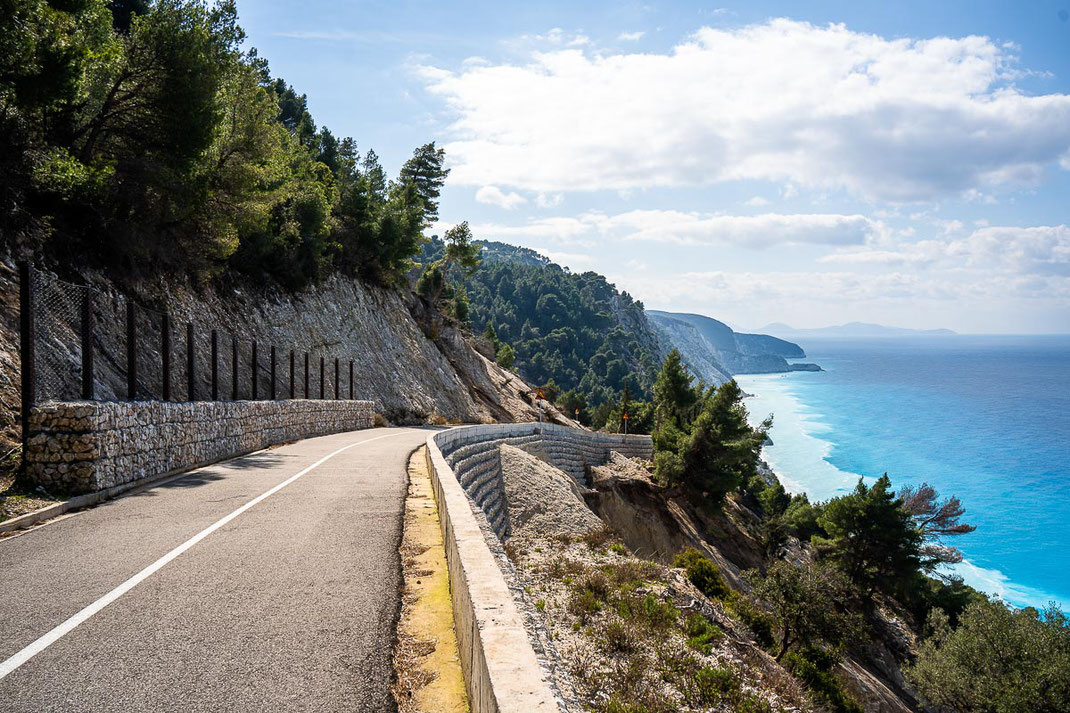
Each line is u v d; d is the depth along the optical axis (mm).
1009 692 29016
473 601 4273
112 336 22109
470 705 4078
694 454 58219
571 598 15375
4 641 5059
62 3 19844
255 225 32812
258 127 30594
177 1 23859
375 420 45875
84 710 3945
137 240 24672
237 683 4363
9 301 16906
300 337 43312
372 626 5516
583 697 10828
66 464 11391
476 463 28953
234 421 20281
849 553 49344
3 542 8500
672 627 15281
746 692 12633
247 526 9555
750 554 60469
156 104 23547
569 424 89062
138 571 7098
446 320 80375
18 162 18906
